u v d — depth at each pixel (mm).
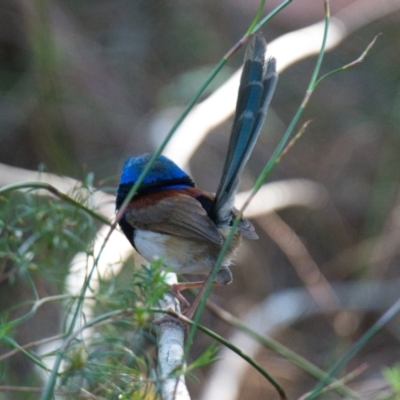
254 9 16797
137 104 15141
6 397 8828
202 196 8227
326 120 15922
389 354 12977
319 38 12297
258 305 12977
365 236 14008
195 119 11172
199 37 16156
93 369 5621
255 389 11773
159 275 5266
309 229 14539
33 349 10859
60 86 13727
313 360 12781
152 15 16328
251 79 6992
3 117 13789
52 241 7867
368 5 14477
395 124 14516
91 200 8594
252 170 14773
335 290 13625
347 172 15281
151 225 7898
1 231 8039
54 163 12758
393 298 13273
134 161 8367
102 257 8750
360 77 16406
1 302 11328
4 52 14305
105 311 7262
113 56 15531
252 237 7438
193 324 5102
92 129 14383
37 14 13078
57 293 8852
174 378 5324
